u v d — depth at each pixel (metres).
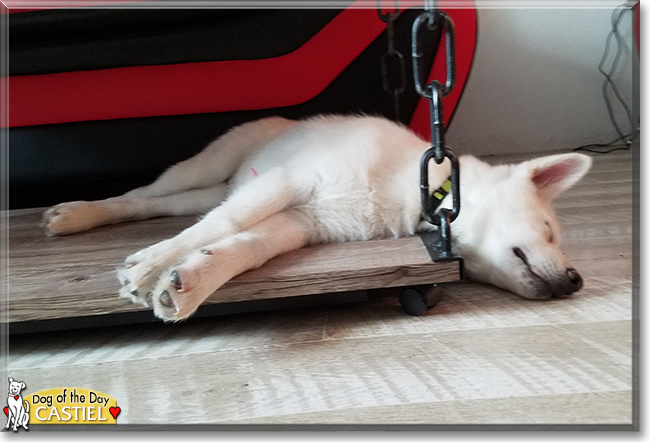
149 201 2.35
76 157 2.79
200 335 1.52
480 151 4.66
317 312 1.64
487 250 1.69
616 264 1.85
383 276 1.50
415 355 1.28
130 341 1.52
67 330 1.64
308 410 1.07
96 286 1.50
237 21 2.66
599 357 1.20
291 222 1.73
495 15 4.37
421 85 1.43
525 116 4.59
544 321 1.43
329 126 2.07
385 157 1.83
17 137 2.70
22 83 2.62
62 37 2.58
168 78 2.71
